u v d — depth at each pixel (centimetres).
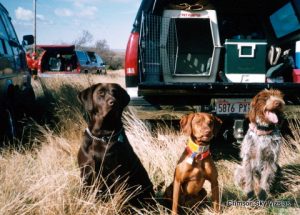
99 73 1867
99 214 306
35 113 696
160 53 505
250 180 385
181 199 358
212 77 512
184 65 551
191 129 342
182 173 338
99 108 339
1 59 489
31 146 503
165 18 502
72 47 1480
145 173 359
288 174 414
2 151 452
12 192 323
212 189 343
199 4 521
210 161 340
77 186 341
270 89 397
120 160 337
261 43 498
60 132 550
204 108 445
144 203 353
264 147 376
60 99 733
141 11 477
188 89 428
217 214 333
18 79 602
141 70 470
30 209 300
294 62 520
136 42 462
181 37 545
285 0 533
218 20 582
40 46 1421
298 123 463
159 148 456
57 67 1495
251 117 386
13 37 636
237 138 444
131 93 457
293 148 475
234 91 432
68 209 313
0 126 496
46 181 330
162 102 448
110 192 344
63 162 429
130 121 516
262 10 578
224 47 507
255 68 501
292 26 527
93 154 336
